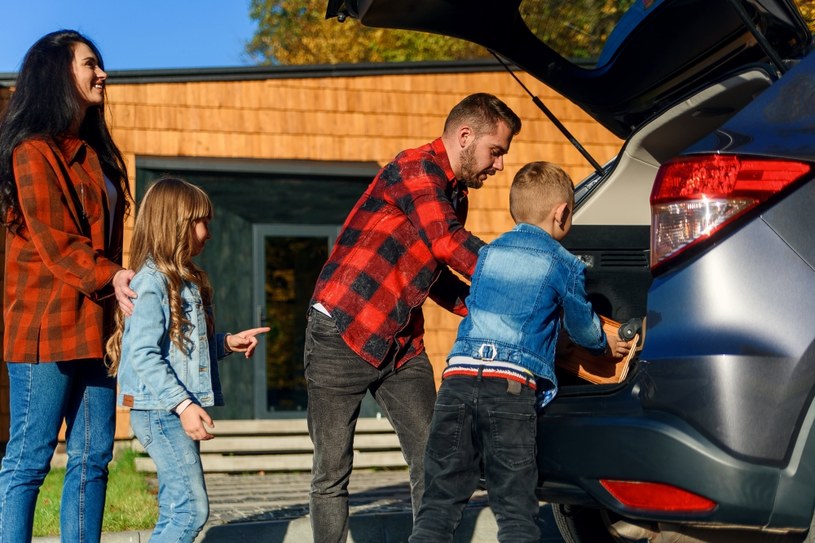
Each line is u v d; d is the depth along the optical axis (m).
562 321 3.66
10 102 3.99
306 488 7.41
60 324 3.87
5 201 3.90
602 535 4.24
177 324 3.72
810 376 2.97
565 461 3.28
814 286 3.00
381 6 3.95
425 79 11.57
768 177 3.03
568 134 4.46
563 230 3.67
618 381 3.60
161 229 3.75
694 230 3.08
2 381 10.30
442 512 3.50
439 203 3.77
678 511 3.02
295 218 11.43
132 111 10.77
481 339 3.48
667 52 4.03
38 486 3.97
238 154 11.06
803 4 6.88
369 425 9.67
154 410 3.68
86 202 3.98
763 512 2.96
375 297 3.85
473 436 3.49
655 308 3.13
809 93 3.12
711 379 2.98
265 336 11.34
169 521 3.70
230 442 8.93
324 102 11.34
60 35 4.02
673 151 4.02
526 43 4.20
